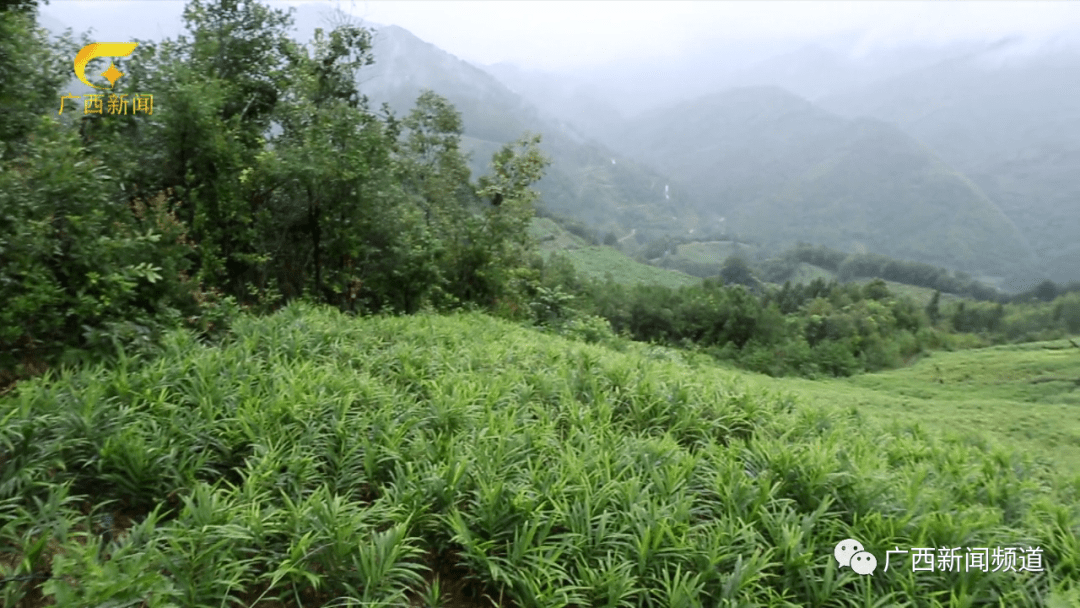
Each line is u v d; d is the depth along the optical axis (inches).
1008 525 177.5
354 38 546.9
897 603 131.5
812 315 1466.5
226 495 151.5
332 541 129.5
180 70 342.3
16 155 241.6
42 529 124.5
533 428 191.2
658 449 184.7
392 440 171.5
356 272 439.5
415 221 480.4
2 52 246.5
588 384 260.8
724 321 1339.8
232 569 120.3
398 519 140.5
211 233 344.8
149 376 187.2
